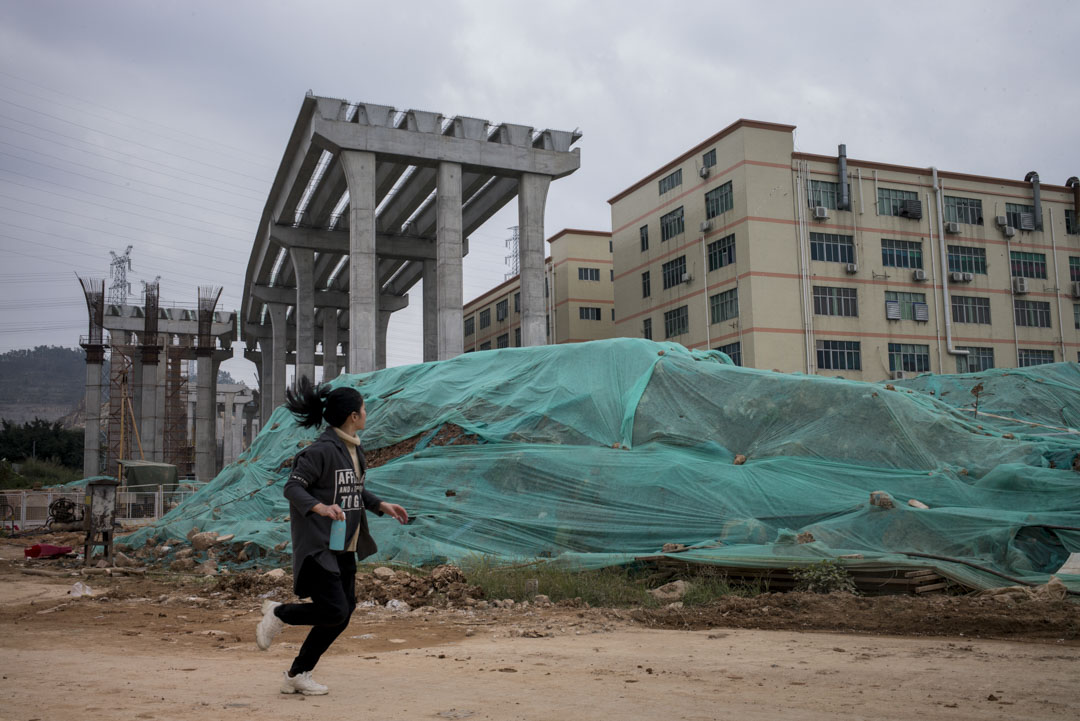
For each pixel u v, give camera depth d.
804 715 4.27
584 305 64.31
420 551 14.73
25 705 4.39
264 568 15.83
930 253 47.38
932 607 8.97
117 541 20.84
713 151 47.84
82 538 25.03
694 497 14.79
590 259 65.12
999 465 14.72
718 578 11.47
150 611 10.48
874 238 46.38
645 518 14.75
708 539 13.97
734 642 7.44
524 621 9.23
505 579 11.68
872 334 45.41
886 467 15.31
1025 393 23.23
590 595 10.86
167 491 43.91
